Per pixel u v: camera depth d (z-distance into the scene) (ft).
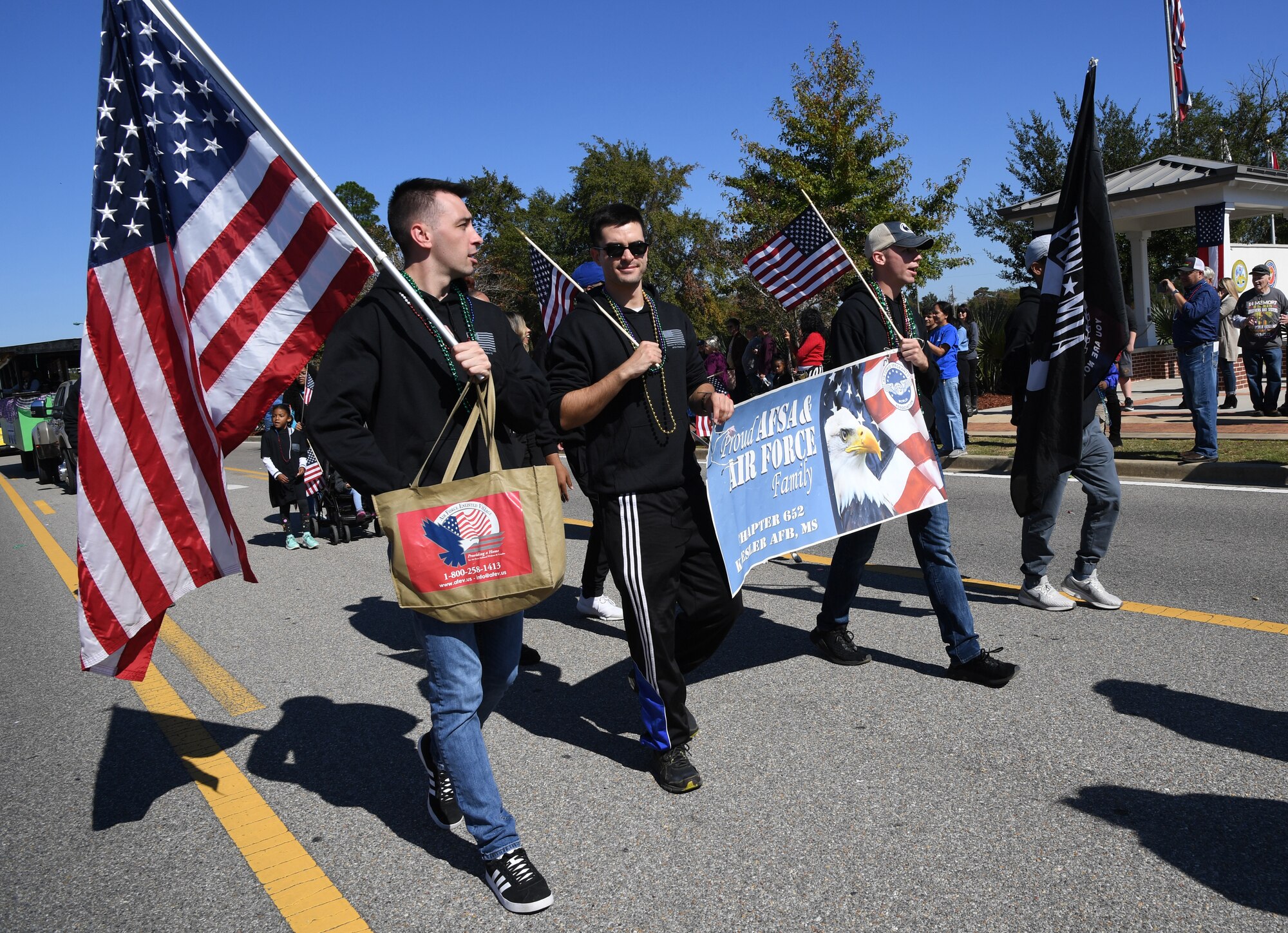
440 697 9.13
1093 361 15.38
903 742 11.96
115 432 9.86
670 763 11.19
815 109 58.90
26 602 24.29
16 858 10.55
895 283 14.29
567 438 12.78
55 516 42.47
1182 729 11.81
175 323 9.98
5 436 74.49
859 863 9.34
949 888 8.83
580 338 11.15
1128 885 8.71
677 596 11.69
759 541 12.54
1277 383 41.29
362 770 12.38
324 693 15.46
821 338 34.12
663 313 11.64
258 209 9.77
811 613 18.02
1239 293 59.57
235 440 10.14
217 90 9.67
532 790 11.43
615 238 10.93
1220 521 23.70
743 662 15.37
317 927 8.89
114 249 9.80
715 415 11.50
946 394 37.01
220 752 13.26
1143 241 68.90
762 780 11.22
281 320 9.90
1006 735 11.96
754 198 61.52
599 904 8.97
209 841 10.69
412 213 9.19
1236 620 15.90
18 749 13.87
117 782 12.48
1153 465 31.35
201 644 18.80
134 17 9.59
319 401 8.70
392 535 8.73
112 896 9.64
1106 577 19.26
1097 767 10.97
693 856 9.69
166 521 10.13
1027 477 15.29
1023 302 17.13
